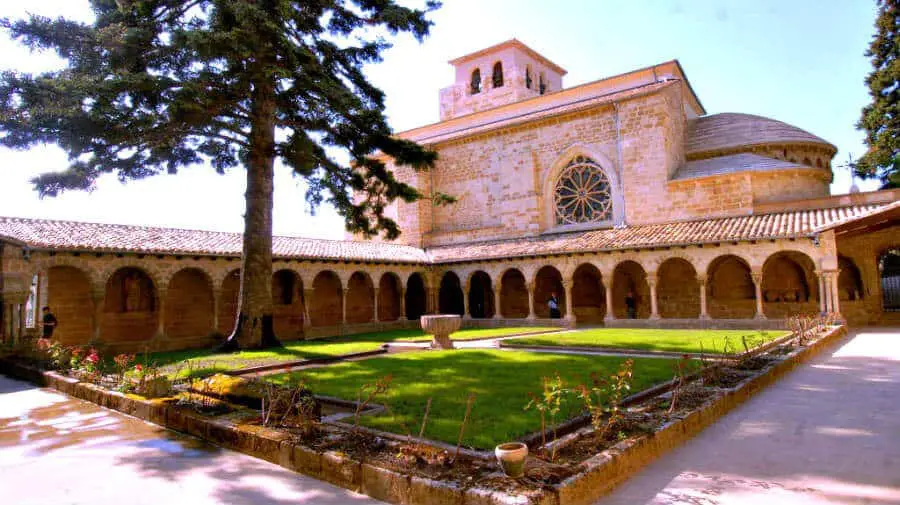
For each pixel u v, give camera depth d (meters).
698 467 4.87
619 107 27.05
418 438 5.68
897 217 18.50
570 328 23.56
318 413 6.57
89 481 5.02
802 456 5.12
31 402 9.08
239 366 12.67
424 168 17.34
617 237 24.31
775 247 19.69
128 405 8.02
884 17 27.59
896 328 19.84
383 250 28.88
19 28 11.84
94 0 14.47
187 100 13.02
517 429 5.98
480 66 38.47
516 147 30.83
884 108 27.28
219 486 4.81
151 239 20.00
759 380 8.28
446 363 12.23
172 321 21.52
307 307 23.34
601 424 5.43
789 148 26.42
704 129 29.89
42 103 11.39
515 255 26.06
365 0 16.06
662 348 13.78
